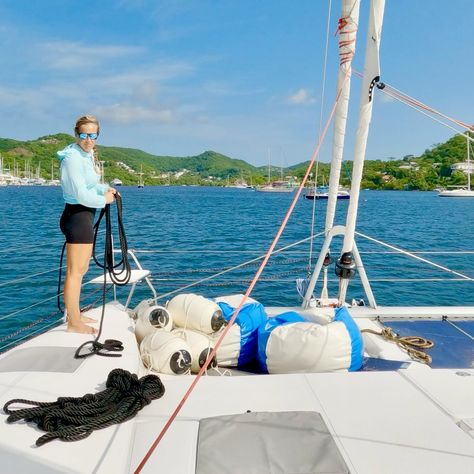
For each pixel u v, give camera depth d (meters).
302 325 3.74
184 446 2.33
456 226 33.78
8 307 10.48
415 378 3.04
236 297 4.55
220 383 3.03
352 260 4.48
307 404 2.73
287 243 22.66
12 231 25.97
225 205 63.53
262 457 2.21
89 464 2.14
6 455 2.15
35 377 2.83
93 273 13.10
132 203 67.12
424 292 12.51
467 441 2.36
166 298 11.09
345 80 4.17
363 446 2.31
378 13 3.72
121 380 2.71
